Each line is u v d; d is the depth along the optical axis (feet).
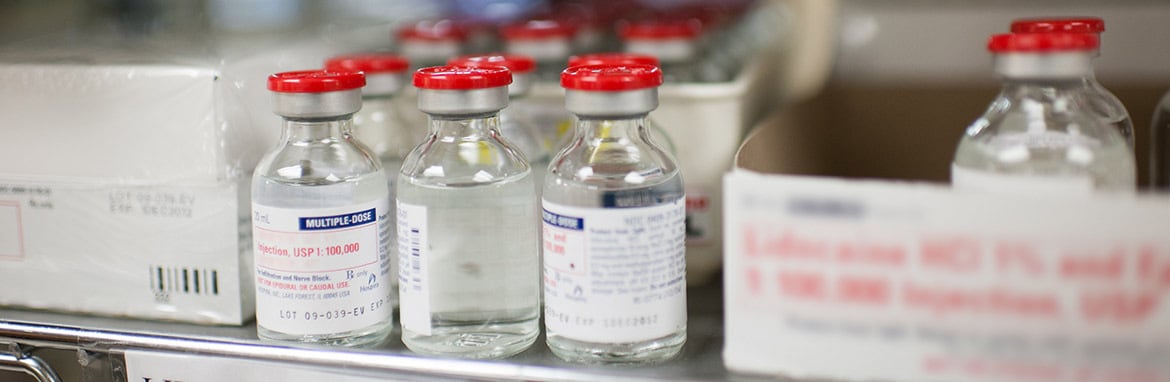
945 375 1.31
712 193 1.62
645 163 1.42
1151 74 1.97
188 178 1.51
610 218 1.38
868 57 2.10
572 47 1.86
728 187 1.34
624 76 1.37
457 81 1.41
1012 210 1.28
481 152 1.48
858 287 1.32
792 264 1.33
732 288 1.35
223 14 2.13
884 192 1.30
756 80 1.76
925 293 1.31
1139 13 1.97
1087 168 1.38
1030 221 1.28
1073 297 1.28
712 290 1.64
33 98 1.53
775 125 1.56
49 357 1.51
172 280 1.53
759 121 1.80
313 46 1.74
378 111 1.62
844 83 2.01
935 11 2.07
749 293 1.35
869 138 1.96
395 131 1.64
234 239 1.51
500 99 1.43
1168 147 1.56
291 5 2.17
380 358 1.40
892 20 2.09
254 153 1.54
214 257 1.52
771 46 2.04
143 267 1.54
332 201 1.44
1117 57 1.99
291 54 1.64
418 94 1.44
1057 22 1.49
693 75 1.79
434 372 1.39
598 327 1.40
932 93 1.94
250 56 1.57
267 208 1.44
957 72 2.07
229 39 1.82
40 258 1.56
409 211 1.44
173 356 1.45
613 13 2.16
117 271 1.55
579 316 1.40
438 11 2.26
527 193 1.47
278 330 1.45
